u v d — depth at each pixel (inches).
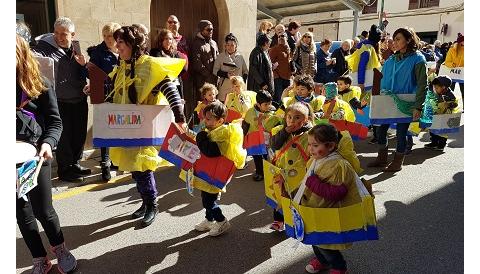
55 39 174.9
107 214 147.7
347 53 313.0
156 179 189.5
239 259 116.0
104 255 118.0
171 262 114.3
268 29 294.7
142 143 126.3
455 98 229.0
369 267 110.2
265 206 156.3
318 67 319.6
